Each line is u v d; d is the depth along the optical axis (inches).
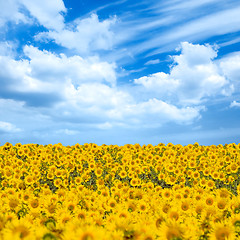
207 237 128.6
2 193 268.4
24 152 569.9
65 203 215.5
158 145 665.0
